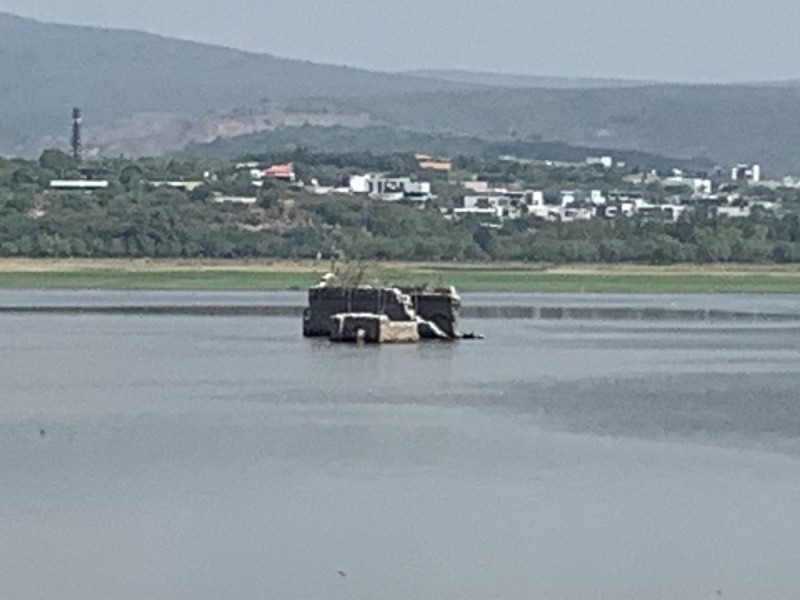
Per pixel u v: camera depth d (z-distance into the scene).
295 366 196.88
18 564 95.50
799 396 170.88
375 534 102.25
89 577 93.25
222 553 98.00
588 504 110.94
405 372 191.25
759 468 124.31
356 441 135.75
